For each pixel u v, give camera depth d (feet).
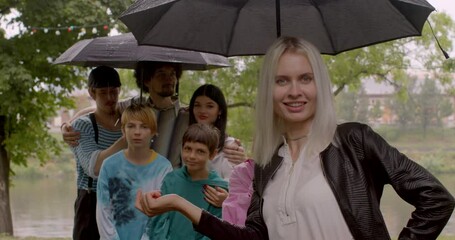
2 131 57.67
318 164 8.11
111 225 14.87
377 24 11.03
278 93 8.39
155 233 14.35
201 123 14.44
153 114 15.08
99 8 50.24
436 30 64.13
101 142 16.29
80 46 17.78
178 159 15.84
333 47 11.77
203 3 11.85
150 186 14.97
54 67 54.19
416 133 147.54
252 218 8.41
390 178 7.92
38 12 49.78
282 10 12.07
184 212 8.07
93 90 16.30
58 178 130.93
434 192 7.75
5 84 49.57
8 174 57.82
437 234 7.80
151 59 15.92
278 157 8.48
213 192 13.53
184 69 18.72
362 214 7.82
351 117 105.40
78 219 16.46
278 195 8.22
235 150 14.52
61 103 58.03
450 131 147.54
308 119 8.52
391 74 68.33
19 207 79.30
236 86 63.41
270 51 8.48
